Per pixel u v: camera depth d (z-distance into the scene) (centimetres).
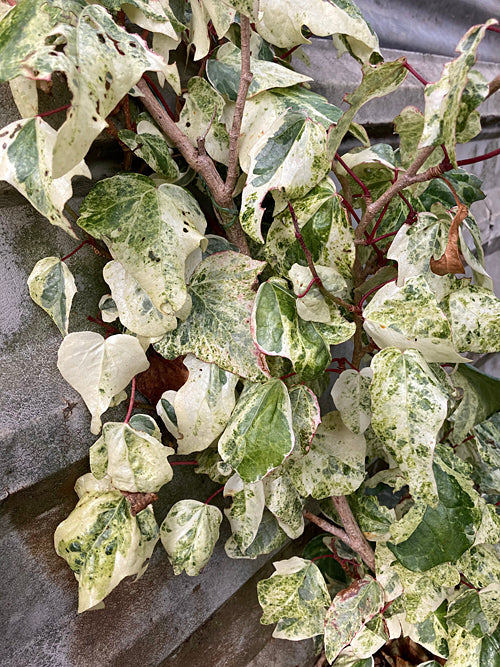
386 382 24
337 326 25
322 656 43
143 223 21
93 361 23
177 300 21
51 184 19
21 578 26
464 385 33
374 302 25
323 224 24
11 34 16
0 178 19
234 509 30
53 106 23
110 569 24
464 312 27
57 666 29
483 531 30
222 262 25
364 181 30
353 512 35
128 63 17
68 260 26
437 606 31
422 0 56
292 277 24
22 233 24
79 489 26
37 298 23
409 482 24
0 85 22
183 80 28
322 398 43
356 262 28
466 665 31
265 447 24
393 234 27
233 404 25
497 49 70
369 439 35
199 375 25
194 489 35
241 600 42
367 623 32
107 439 24
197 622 37
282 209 24
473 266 27
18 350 25
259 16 23
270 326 24
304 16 23
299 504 32
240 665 42
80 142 15
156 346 24
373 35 24
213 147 25
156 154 23
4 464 23
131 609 32
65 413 25
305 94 25
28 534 26
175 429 26
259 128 24
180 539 29
